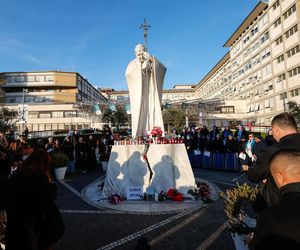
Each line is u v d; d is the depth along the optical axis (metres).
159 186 6.91
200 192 6.61
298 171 1.55
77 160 12.13
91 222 5.19
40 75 67.81
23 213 2.69
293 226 1.36
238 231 2.83
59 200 6.86
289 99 36.72
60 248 4.08
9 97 66.50
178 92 99.12
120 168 7.14
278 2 38.44
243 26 49.72
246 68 50.69
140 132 8.30
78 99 68.88
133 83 8.29
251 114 48.69
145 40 8.42
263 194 2.45
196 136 13.39
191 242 4.23
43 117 55.66
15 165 8.28
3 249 3.14
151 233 4.61
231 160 11.48
